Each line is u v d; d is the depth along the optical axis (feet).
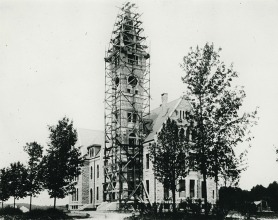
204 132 91.66
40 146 137.80
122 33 178.19
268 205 180.34
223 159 90.58
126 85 176.14
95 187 195.31
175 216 103.09
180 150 105.81
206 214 94.17
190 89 95.25
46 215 112.06
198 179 156.97
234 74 94.38
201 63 95.35
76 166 113.80
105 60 182.80
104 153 175.52
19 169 137.59
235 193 124.98
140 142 168.35
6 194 139.23
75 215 115.96
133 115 175.73
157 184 151.64
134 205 144.56
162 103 181.06
